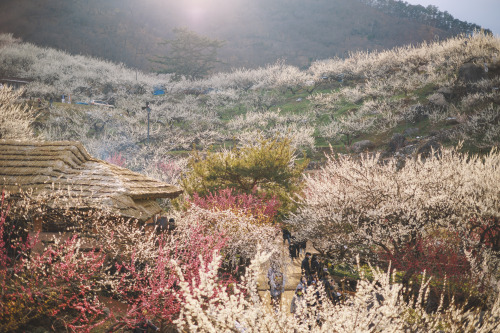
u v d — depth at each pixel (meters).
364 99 66.12
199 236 9.41
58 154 10.71
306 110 70.25
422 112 49.72
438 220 12.88
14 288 7.17
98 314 7.87
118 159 29.09
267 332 4.31
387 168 14.08
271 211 16.81
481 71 52.84
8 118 20.89
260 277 12.96
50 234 9.23
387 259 12.88
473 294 8.10
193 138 56.19
